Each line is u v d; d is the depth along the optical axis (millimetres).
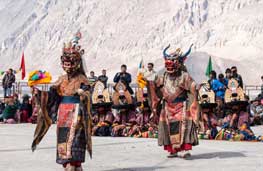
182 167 10156
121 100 17922
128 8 194500
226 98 16516
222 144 14836
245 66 149625
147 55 176250
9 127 22125
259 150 13156
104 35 192250
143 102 17703
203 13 178250
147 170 9812
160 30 181625
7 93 31828
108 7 199375
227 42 164250
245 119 16391
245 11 168875
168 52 11547
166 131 11602
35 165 10555
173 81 11477
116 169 9977
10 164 10711
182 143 11406
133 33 186125
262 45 158250
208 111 16625
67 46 9211
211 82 19844
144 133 17219
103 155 12148
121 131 17625
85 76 9273
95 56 189125
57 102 9281
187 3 181625
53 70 192375
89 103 9047
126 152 12781
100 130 17703
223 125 16812
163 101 11648
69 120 9000
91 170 9875
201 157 11688
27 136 17281
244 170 9734
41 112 9148
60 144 8984
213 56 147750
